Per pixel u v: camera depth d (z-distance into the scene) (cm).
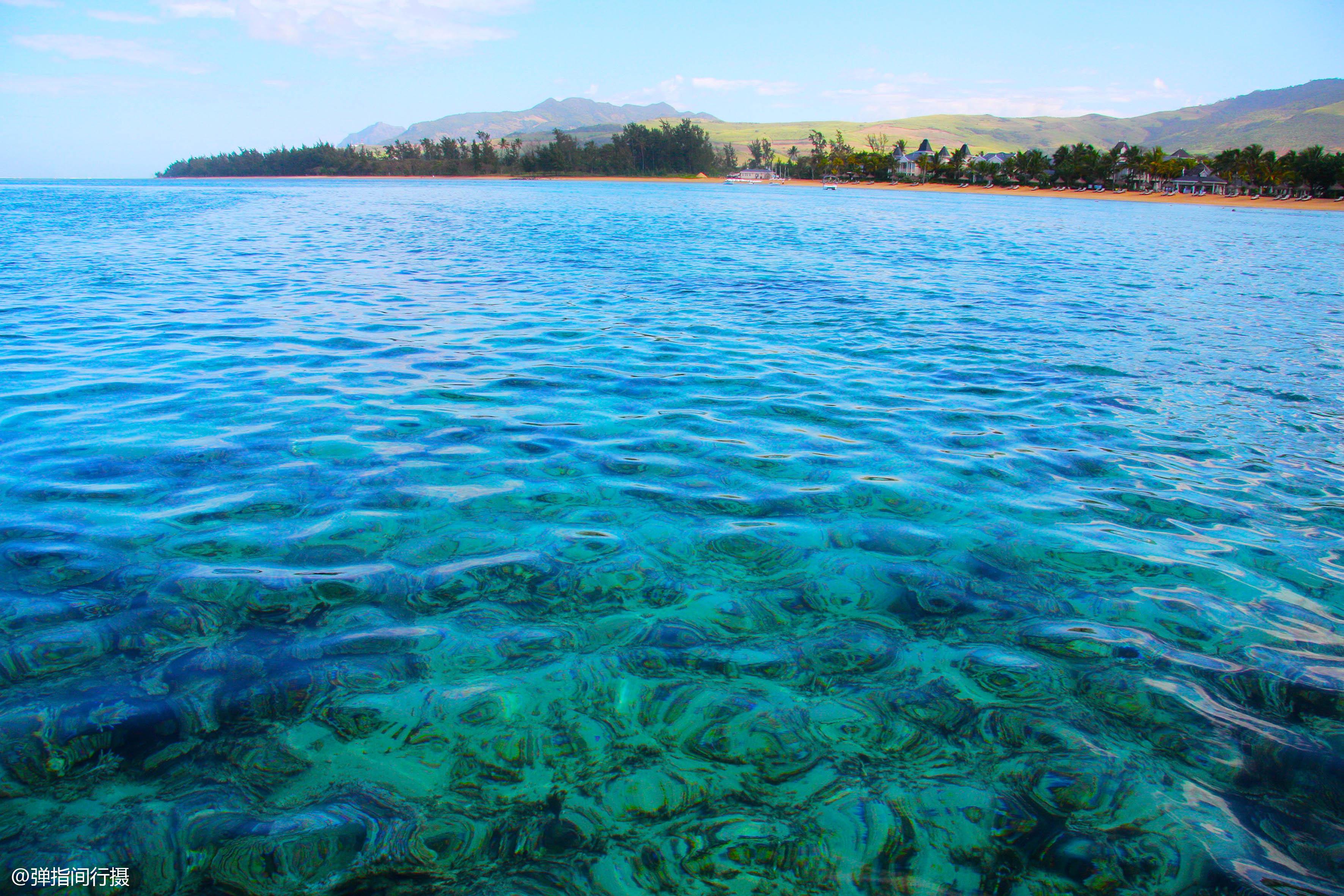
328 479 542
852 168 15875
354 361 902
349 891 233
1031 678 345
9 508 476
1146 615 400
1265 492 573
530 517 492
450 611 383
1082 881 244
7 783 267
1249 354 1062
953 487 564
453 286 1517
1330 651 371
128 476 534
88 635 350
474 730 303
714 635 372
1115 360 1009
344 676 330
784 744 302
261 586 397
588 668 344
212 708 307
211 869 237
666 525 488
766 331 1152
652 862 248
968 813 270
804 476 579
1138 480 589
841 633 377
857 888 240
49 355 884
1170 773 290
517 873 242
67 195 7169
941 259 2366
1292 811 273
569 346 1015
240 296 1357
